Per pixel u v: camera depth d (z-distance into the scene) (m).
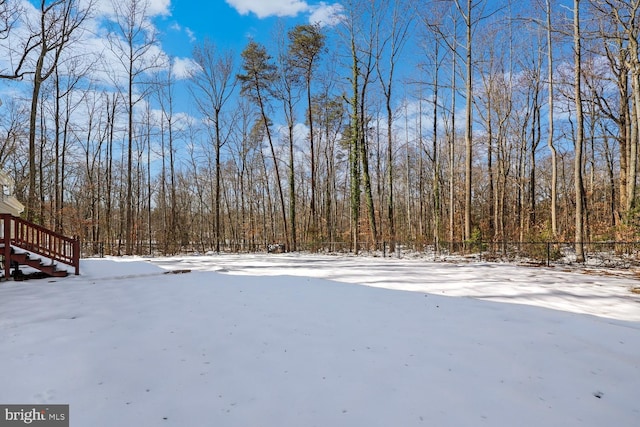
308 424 2.12
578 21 11.48
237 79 22.38
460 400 2.42
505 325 4.23
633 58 10.78
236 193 33.81
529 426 2.12
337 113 24.42
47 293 6.24
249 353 3.28
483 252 14.31
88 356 3.18
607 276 8.55
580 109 11.66
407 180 27.97
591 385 2.68
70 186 29.11
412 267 10.84
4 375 2.78
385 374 2.82
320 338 3.72
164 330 3.98
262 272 9.66
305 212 31.47
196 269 10.41
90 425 2.11
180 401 2.39
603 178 24.11
